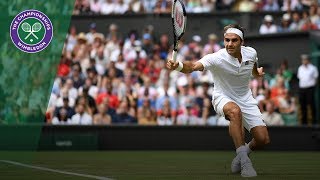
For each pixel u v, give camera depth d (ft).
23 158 31.50
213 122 44.96
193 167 24.70
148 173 20.84
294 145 42.14
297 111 45.24
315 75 45.44
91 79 46.09
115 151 40.96
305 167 25.26
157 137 42.06
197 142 42.09
